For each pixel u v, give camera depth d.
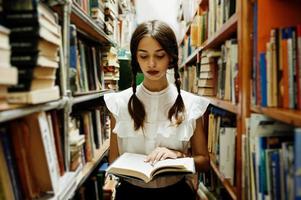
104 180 1.99
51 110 1.26
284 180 0.95
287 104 1.02
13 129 1.00
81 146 1.68
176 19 5.52
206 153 1.62
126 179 1.57
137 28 1.50
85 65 1.94
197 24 2.89
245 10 1.29
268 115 1.02
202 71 2.37
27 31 0.94
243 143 1.29
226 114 1.83
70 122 1.44
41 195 1.11
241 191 1.38
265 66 1.10
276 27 1.17
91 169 1.73
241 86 1.34
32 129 1.04
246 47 1.28
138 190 1.54
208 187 2.24
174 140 1.53
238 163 1.41
